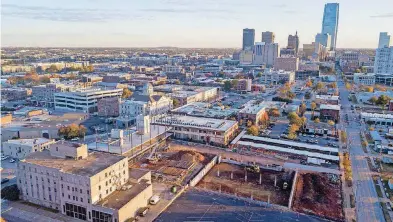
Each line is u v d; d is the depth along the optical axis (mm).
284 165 157000
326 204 119688
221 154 175375
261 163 161750
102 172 108938
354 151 181625
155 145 178750
